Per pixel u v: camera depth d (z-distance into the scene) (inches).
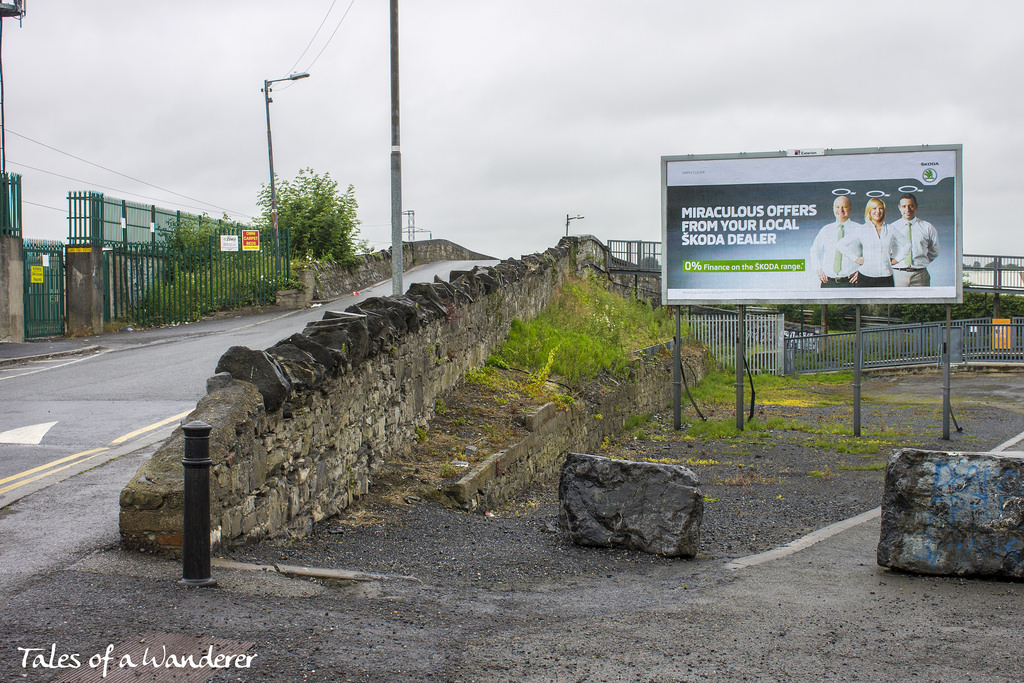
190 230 1197.1
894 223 664.4
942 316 1748.3
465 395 485.4
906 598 224.5
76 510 263.0
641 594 229.3
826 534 320.8
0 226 842.2
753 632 193.0
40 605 183.8
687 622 200.7
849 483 469.1
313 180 1448.1
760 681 162.1
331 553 252.7
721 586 238.5
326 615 189.0
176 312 1066.7
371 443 336.8
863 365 1175.0
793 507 398.6
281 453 257.0
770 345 1205.7
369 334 328.5
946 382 633.0
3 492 285.1
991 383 1005.2
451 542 284.7
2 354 725.3
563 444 523.8
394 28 642.2
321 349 283.6
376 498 325.4
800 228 679.7
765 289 686.5
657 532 278.8
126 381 555.2
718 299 694.5
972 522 246.1
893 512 253.6
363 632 179.8
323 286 1296.8
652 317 1119.0
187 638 169.0
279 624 180.1
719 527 348.8
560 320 817.5
